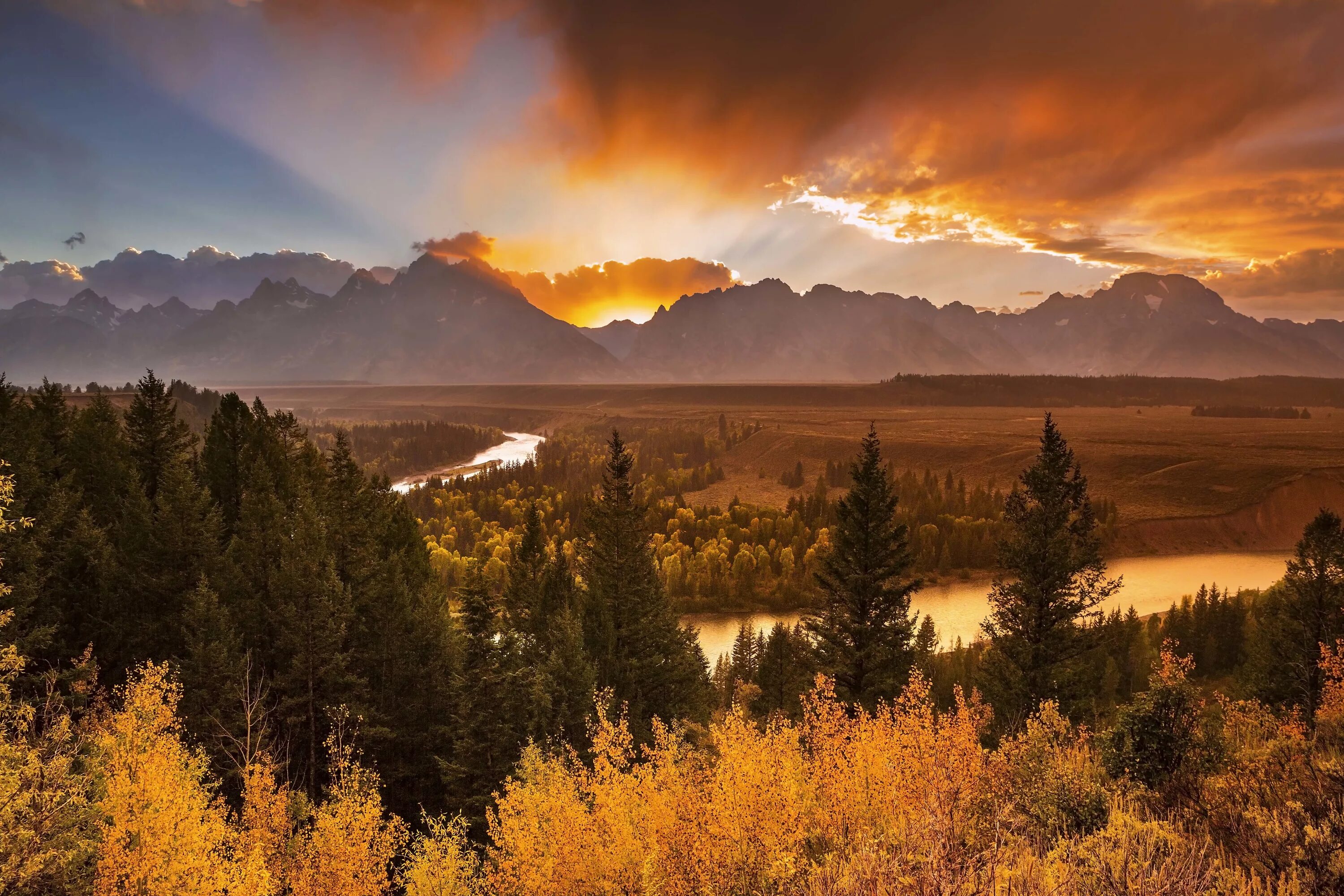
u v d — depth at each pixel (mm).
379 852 18906
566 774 16906
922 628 56562
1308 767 10711
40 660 31484
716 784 11859
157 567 37750
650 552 47156
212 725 28891
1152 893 6770
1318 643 34031
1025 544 30906
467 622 35125
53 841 15547
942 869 6969
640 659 42750
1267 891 7207
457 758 32750
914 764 11539
